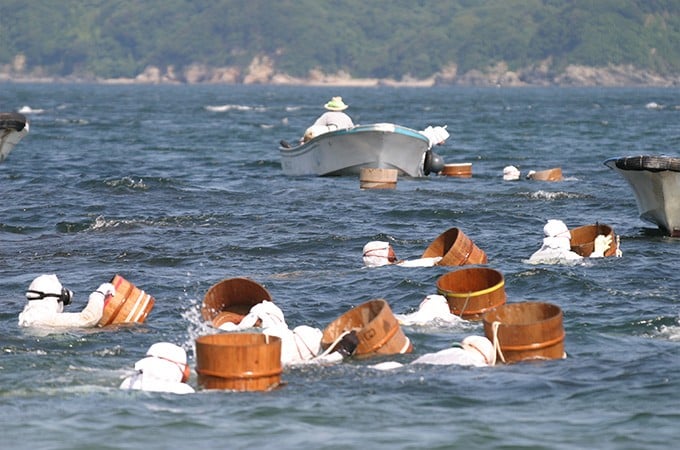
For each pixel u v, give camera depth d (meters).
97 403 28.58
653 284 43.66
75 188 77.69
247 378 29.62
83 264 50.09
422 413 27.61
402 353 33.16
